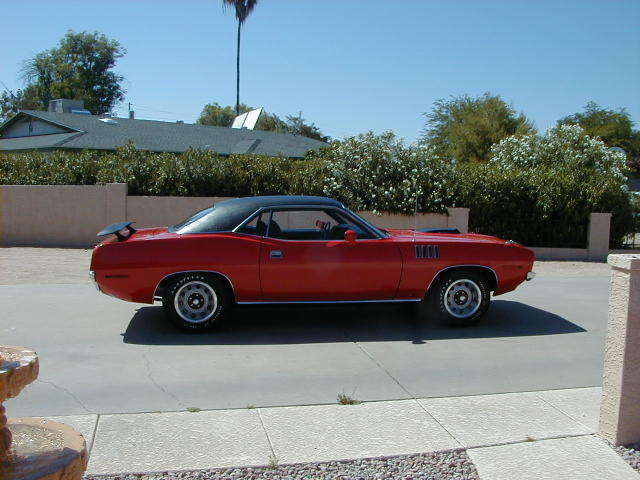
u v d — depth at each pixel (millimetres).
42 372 5695
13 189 15008
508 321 8031
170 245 6926
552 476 3863
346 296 7266
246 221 7207
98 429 4426
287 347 6668
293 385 5445
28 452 2557
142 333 7125
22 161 16609
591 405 5027
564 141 17875
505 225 15625
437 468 3945
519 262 7637
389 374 5793
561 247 15578
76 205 15023
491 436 4410
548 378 5727
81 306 8461
